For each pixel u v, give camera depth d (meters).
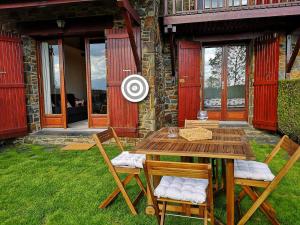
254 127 5.83
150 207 2.35
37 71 5.70
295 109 4.45
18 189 2.97
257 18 4.81
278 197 2.62
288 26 5.34
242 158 1.81
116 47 4.84
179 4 5.91
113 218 2.32
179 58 5.92
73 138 5.29
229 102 6.37
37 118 5.73
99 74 5.76
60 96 5.83
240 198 2.48
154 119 4.91
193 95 5.99
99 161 3.97
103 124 5.79
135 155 2.69
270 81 5.34
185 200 1.90
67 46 8.08
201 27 5.42
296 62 5.46
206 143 2.20
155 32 4.98
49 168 3.70
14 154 4.53
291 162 1.88
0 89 4.93
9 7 4.25
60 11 5.11
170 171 1.75
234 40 5.97
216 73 6.37
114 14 4.96
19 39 5.16
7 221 2.29
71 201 2.65
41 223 2.27
